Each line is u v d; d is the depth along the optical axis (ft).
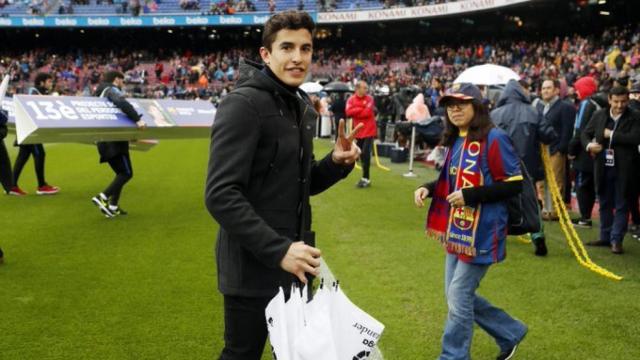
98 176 36.29
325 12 116.47
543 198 26.30
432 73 97.60
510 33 111.75
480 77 28.89
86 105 22.85
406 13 106.52
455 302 10.51
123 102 23.75
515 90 19.33
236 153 6.67
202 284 16.28
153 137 26.68
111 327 13.24
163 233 22.08
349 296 15.38
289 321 6.52
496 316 11.30
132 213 25.62
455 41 120.37
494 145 10.21
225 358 7.45
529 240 21.42
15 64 129.29
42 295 15.25
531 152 19.07
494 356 12.16
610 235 20.57
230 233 6.63
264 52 7.34
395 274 17.28
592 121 20.66
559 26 103.04
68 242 20.59
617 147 19.52
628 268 18.04
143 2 130.21
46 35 149.69
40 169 29.73
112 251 19.52
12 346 12.19
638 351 12.27
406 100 53.42
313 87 64.54
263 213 7.04
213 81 124.98
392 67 115.03
